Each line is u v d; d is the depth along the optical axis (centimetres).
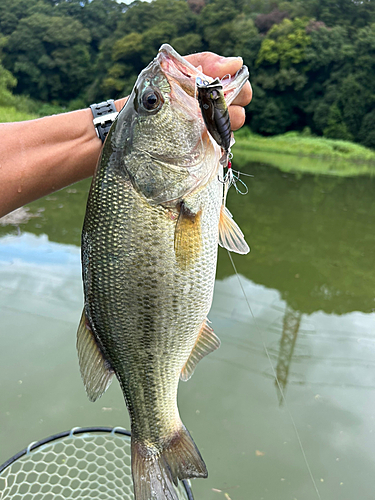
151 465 36
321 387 78
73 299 99
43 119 34
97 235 33
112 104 35
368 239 174
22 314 92
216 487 58
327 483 59
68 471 52
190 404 72
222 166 35
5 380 73
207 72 34
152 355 35
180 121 33
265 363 84
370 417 72
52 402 69
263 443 65
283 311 107
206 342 38
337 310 112
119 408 69
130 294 33
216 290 117
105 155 32
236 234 39
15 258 121
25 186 33
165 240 32
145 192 32
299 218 202
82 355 35
